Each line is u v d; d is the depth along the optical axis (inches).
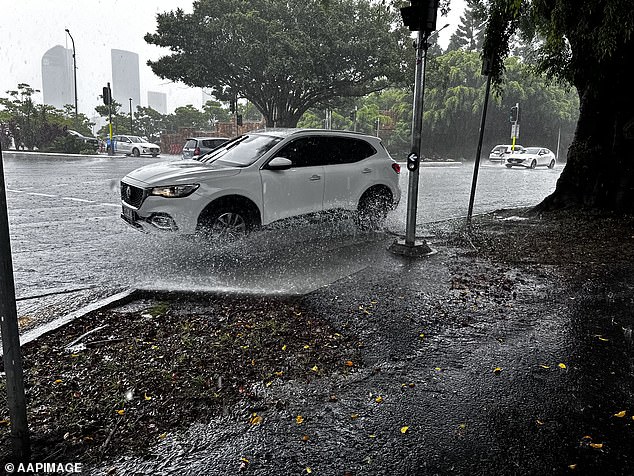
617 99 404.2
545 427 115.2
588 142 422.6
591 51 381.1
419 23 255.0
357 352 152.8
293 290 213.0
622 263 261.0
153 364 141.4
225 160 310.2
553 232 347.3
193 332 164.7
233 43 1299.2
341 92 1488.7
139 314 182.7
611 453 106.0
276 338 161.0
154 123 2539.4
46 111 1696.6
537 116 2032.5
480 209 504.1
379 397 127.2
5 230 92.7
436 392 130.1
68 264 254.8
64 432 110.1
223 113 2667.3
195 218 271.9
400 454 105.0
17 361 98.0
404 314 185.2
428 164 1535.4
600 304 198.4
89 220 386.6
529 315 185.8
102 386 129.0
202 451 105.3
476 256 277.7
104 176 770.2
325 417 118.1
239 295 205.0
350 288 215.8
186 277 232.5
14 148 1656.0
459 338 164.6
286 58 1282.0
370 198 351.9
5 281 94.4
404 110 2143.2
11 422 99.5
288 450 106.0
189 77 1346.0
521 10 404.8
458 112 2011.6
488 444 108.6
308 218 318.3
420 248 283.0
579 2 350.6
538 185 812.6
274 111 1515.7
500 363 146.9
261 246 298.0
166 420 115.5
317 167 319.9
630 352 155.3
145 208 267.6
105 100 1501.0
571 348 157.6
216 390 128.6
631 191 404.8
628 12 319.9
